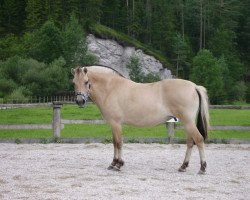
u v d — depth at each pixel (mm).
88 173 8781
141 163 10195
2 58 72188
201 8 101188
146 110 9047
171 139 14148
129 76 71812
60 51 70250
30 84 55406
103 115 9484
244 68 95750
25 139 13969
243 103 71750
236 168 9617
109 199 6645
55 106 14156
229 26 101375
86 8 85000
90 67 9578
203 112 8930
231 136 17328
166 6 97000
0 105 14742
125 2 100562
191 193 7129
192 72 74188
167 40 93125
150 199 6676
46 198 6672
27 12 90312
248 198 6859
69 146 13180
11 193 6977
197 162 10430
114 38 78500
